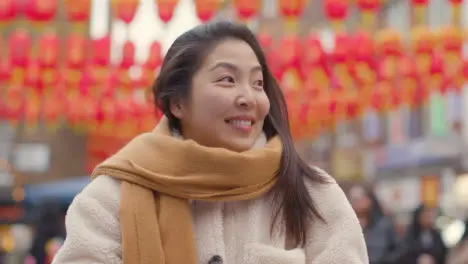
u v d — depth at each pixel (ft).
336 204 6.07
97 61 24.34
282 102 6.70
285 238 5.99
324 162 84.38
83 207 5.95
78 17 21.66
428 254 20.88
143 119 34.19
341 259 5.80
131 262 5.61
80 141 93.86
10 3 20.83
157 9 19.97
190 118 6.27
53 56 25.02
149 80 24.77
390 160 72.74
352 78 26.32
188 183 5.77
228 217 6.03
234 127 6.12
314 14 47.60
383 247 20.15
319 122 40.29
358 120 84.43
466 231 21.68
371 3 21.47
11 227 42.22
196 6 20.06
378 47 24.35
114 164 6.04
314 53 23.98
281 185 6.03
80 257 5.78
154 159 5.94
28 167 88.84
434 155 64.08
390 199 71.10
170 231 5.73
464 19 51.90
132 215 5.76
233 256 5.89
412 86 26.63
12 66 25.09
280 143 6.24
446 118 64.59
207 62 6.23
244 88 6.13
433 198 61.00
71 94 30.42
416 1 23.08
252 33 6.57
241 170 5.78
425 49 24.29
